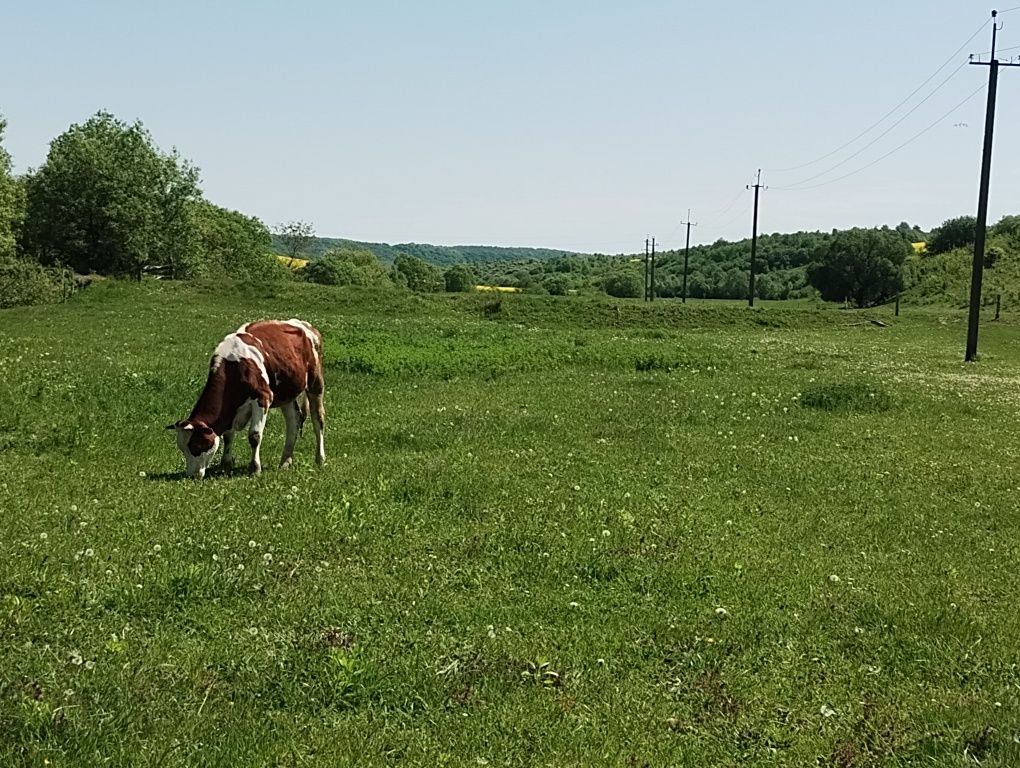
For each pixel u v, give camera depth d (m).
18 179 71.44
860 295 92.25
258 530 9.67
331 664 6.63
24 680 6.18
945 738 6.17
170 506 10.54
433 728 6.05
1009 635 8.11
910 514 12.08
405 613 7.81
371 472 12.64
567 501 11.51
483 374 25.14
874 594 8.97
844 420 19.31
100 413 16.56
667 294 119.19
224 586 8.08
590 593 8.62
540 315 51.19
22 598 7.60
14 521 9.79
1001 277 82.88
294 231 125.75
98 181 67.88
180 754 5.50
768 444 16.39
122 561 8.54
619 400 20.77
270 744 5.66
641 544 9.96
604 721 6.27
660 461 14.37
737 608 8.39
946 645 7.82
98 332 30.62
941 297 79.81
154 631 7.27
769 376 26.20
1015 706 6.68
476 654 7.04
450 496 11.56
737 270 118.31
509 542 9.80
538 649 7.29
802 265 134.38
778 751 6.03
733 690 6.84
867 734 6.27
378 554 9.30
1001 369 33.47
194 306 44.97
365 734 5.87
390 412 18.81
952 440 17.56
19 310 39.56
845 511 12.16
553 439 15.98
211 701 6.17
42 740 5.50
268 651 6.93
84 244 68.62
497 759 5.70
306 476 12.41
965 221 109.56
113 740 5.59
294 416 13.80
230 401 12.57
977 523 11.92
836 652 7.64
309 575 8.61
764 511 11.83
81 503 10.73
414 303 51.00
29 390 17.55
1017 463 15.81
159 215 71.19
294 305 48.09
